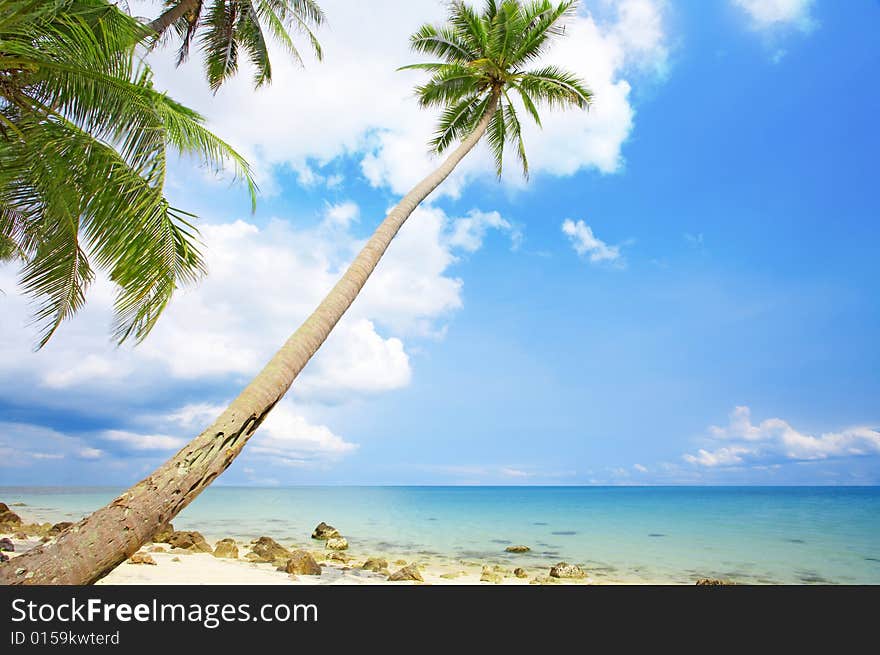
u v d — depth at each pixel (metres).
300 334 6.47
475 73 16.44
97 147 6.22
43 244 7.58
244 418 5.29
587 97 16.17
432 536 22.59
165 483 4.62
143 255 6.32
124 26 7.33
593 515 37.72
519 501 60.16
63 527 16.66
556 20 15.98
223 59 18.36
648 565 16.16
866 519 34.22
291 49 18.12
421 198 10.79
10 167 6.71
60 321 7.98
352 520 30.05
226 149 7.64
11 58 5.77
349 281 7.69
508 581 12.21
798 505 52.56
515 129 17.45
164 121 6.57
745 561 17.23
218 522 26.84
